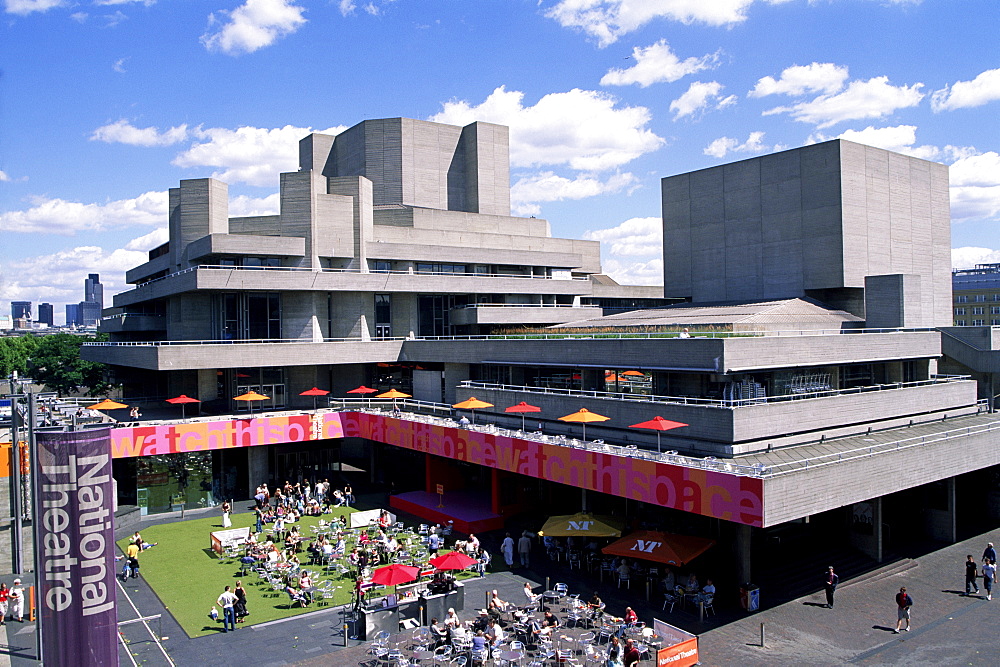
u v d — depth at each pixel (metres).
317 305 60.94
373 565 34.59
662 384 39.16
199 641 27.02
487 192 76.81
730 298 59.19
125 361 58.78
